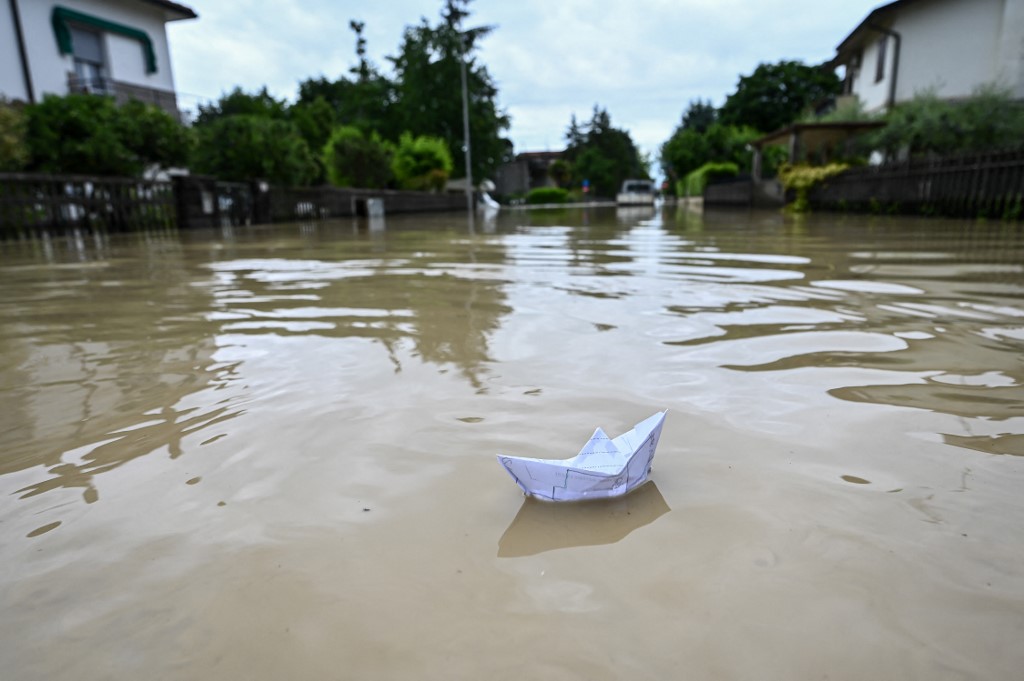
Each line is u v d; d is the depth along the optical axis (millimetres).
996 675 861
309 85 45281
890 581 1059
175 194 13617
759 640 933
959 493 1346
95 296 4250
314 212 19391
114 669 910
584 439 1657
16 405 2049
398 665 903
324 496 1390
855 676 863
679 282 4285
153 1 20438
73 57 18641
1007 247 6125
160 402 2031
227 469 1532
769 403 1899
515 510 1319
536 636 952
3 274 5660
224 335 2965
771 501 1328
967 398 1911
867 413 1807
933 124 14602
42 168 12320
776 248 6582
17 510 1367
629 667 885
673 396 1976
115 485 1469
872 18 19750
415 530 1248
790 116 35406
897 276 4348
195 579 1112
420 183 30797
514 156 70250
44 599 1069
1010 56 17109
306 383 2182
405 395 2029
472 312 3363
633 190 40406
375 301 3791
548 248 7355
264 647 945
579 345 2615
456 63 35469
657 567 1112
